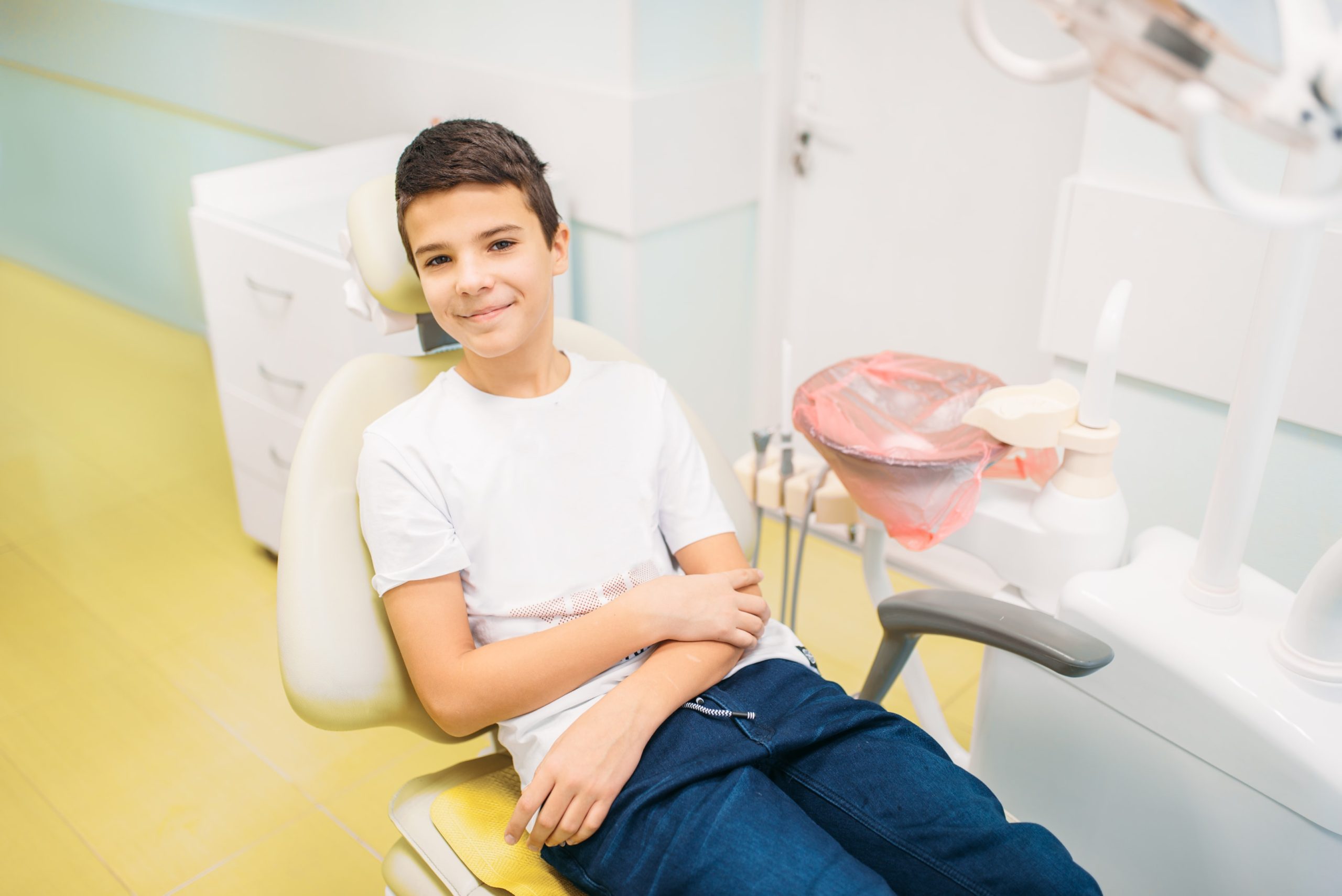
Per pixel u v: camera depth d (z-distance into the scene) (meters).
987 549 1.23
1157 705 1.04
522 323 0.96
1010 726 1.21
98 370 3.02
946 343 2.00
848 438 1.22
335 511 0.98
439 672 0.92
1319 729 0.93
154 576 2.11
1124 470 1.63
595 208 1.94
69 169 3.36
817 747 0.95
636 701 0.91
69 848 1.50
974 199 1.85
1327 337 1.34
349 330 1.70
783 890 0.82
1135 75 0.55
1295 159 0.73
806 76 1.99
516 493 0.99
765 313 2.21
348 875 1.46
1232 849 1.02
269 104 2.55
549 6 1.88
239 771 1.64
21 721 1.74
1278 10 0.51
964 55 1.77
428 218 0.93
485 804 0.98
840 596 2.05
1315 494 1.46
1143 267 1.46
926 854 0.88
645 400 1.07
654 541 1.06
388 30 2.22
